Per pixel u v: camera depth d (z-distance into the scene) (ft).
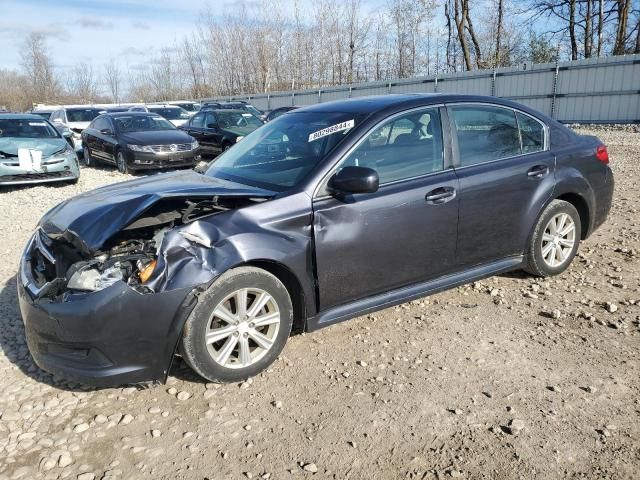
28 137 36.86
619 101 62.69
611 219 22.22
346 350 12.12
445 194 12.83
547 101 68.85
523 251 14.83
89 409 10.18
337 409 9.98
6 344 12.86
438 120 13.30
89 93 163.43
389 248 12.26
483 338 12.48
